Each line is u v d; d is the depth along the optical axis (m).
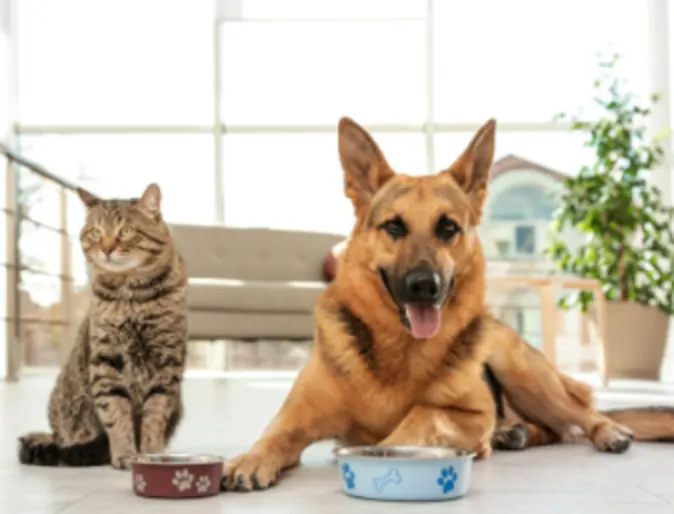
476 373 2.27
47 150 8.62
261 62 8.62
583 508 1.63
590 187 7.17
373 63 8.60
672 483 1.94
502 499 1.73
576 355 8.22
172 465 1.74
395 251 2.12
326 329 2.21
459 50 8.61
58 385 2.41
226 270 6.92
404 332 2.16
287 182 8.68
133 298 2.31
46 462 2.26
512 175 8.56
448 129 8.58
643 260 7.14
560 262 7.19
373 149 2.29
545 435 2.73
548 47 8.55
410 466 1.69
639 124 8.35
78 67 8.59
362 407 2.19
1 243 6.16
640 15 8.48
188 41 8.61
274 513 1.58
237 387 5.69
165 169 8.65
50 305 7.00
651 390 5.55
